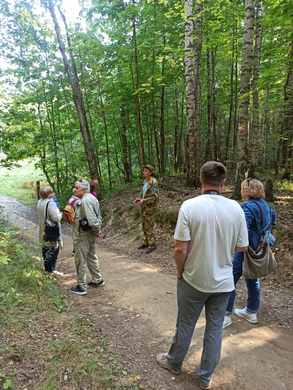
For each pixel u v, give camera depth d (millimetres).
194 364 2467
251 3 5891
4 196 19609
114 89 12195
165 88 11906
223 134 21641
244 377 2326
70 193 13383
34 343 2393
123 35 10336
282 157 12062
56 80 13781
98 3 10070
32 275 3781
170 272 5066
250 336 2936
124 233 8211
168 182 10195
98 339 2752
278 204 6234
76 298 3789
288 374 2369
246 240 2047
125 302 3766
